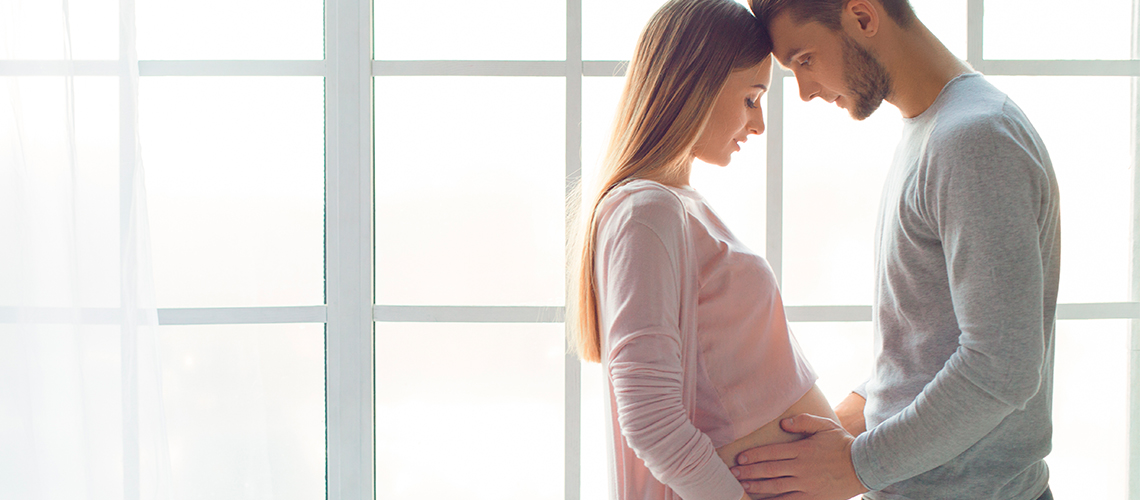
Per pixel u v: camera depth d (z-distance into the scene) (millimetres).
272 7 1413
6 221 1127
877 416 974
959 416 809
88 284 1152
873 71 957
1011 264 783
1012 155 795
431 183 1433
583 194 1074
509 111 1430
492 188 1440
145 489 1174
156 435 1187
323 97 1423
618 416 899
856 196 1464
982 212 793
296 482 1442
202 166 1405
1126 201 1459
